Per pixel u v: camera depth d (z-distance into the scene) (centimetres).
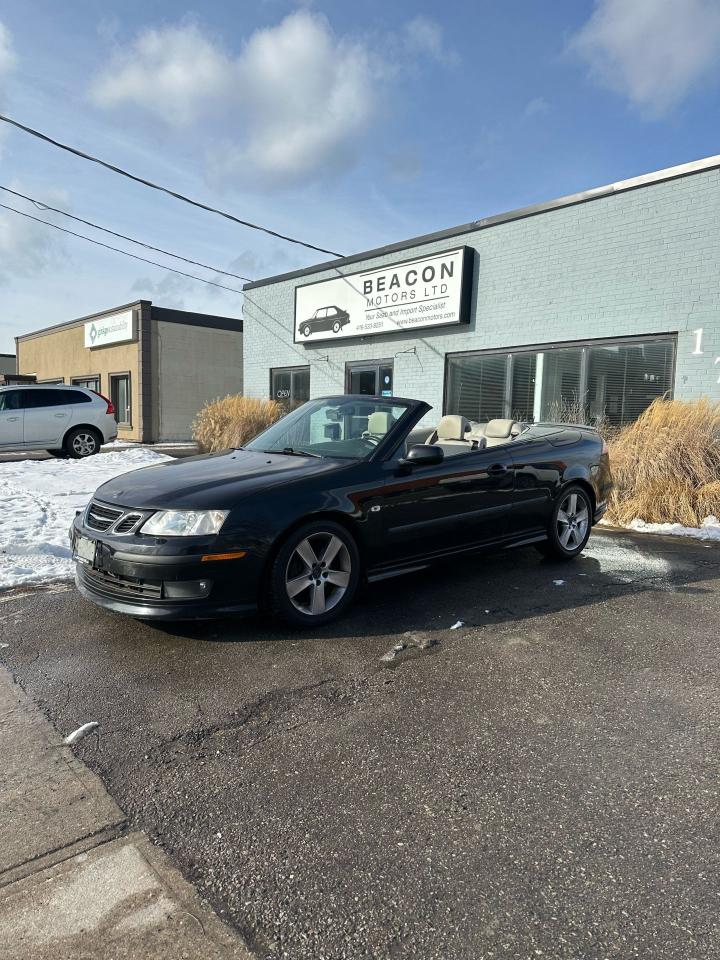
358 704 291
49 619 400
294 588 373
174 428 2217
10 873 186
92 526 374
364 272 1303
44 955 156
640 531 712
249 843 200
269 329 1588
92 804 219
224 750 253
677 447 765
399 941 162
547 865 190
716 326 845
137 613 344
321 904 175
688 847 198
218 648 354
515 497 499
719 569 535
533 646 360
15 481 961
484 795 224
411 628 388
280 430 509
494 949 159
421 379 1231
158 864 190
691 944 160
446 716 281
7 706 289
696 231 857
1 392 1319
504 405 1100
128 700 294
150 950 159
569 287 998
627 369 941
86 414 1407
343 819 211
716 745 258
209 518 346
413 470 432
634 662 339
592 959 156
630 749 255
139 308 2117
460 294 1120
